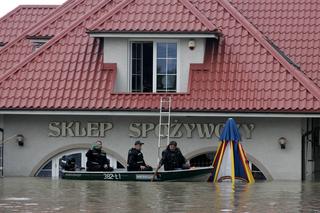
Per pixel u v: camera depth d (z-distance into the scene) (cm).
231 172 6269
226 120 6850
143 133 6938
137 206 4059
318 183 6212
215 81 6881
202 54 7000
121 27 6981
